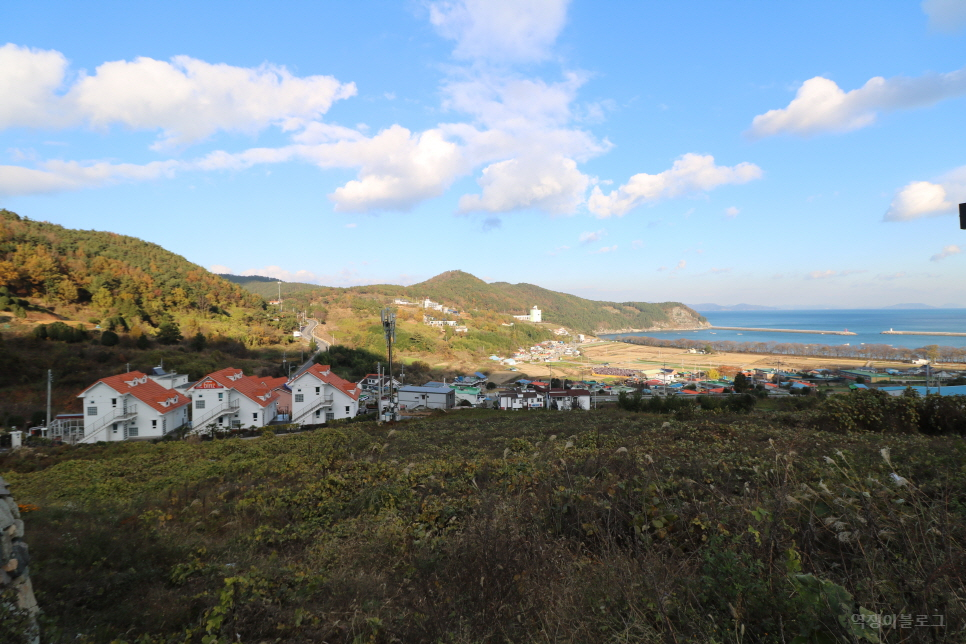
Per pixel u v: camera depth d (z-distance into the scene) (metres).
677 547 3.77
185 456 20.03
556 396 55.47
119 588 5.29
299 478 12.19
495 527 4.32
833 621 2.28
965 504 3.44
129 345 52.50
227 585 4.55
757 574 2.80
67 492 13.55
